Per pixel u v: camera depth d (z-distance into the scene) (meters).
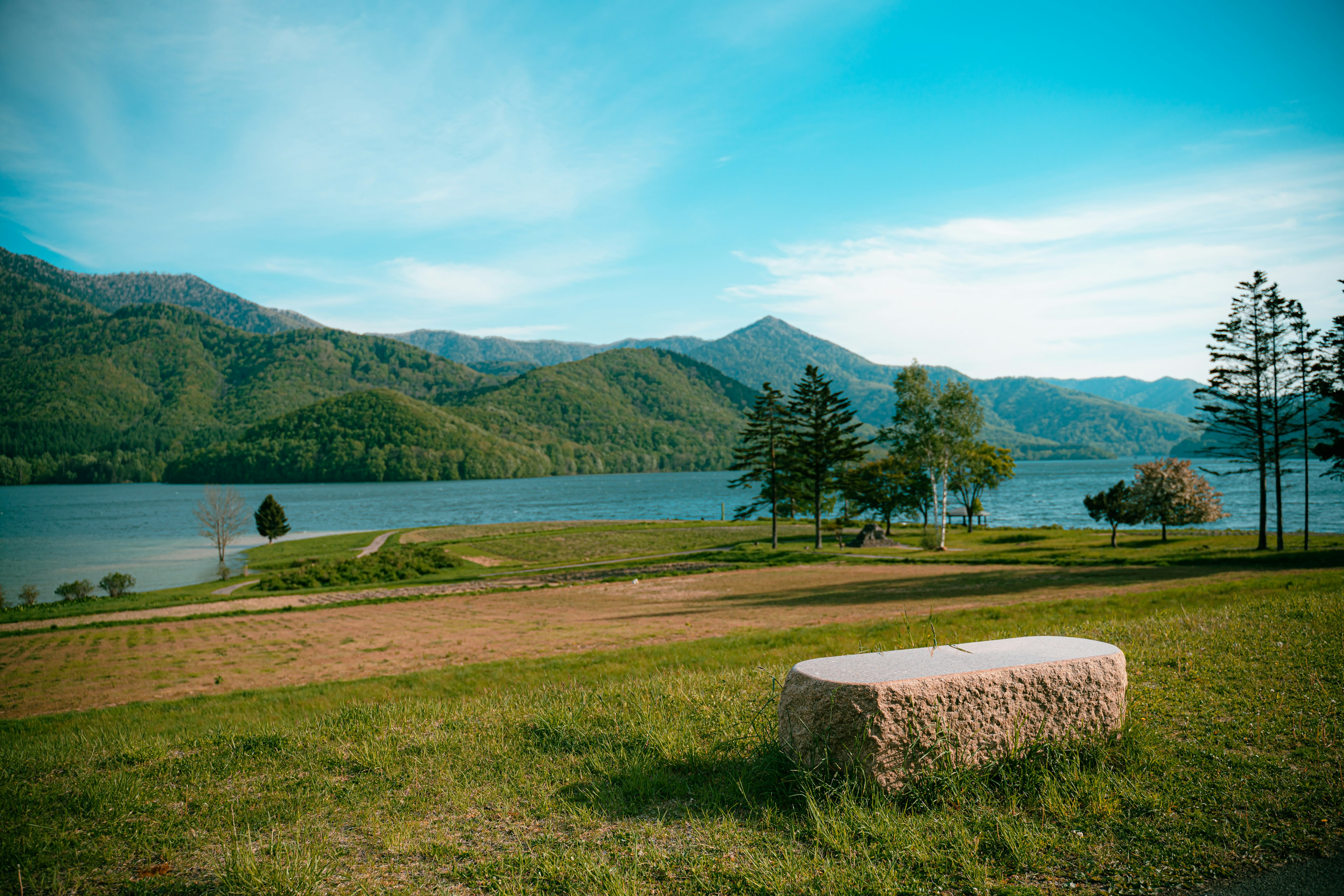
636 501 138.12
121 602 35.12
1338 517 71.19
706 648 13.14
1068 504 105.75
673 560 45.72
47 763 6.34
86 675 17.61
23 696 15.62
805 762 4.38
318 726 7.29
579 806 4.48
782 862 3.59
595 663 12.67
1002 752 4.41
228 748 6.46
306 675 15.95
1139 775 4.41
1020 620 13.83
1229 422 38.97
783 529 69.88
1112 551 37.38
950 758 4.22
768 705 6.30
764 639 13.61
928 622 14.38
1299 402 36.50
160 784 5.44
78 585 38.59
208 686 15.52
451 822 4.36
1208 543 40.88
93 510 133.88
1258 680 6.41
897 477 62.25
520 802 4.63
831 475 54.44
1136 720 5.32
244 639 22.48
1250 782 4.25
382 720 7.27
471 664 14.95
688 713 6.52
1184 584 19.89
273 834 4.30
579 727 6.25
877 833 3.72
